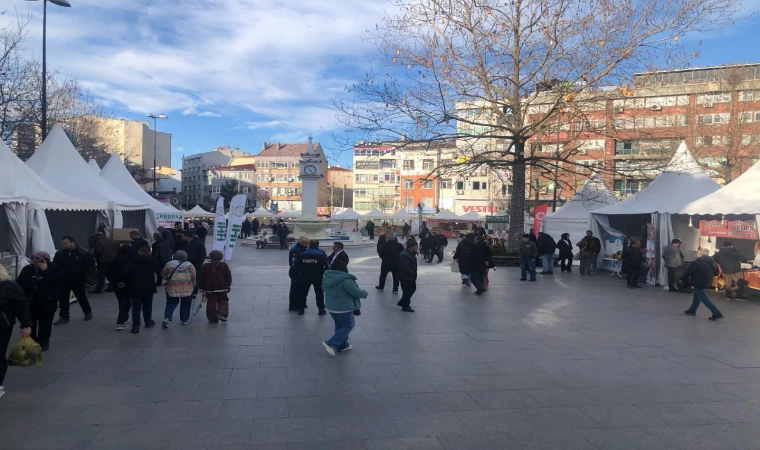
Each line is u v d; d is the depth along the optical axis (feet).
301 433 14.35
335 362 21.63
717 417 15.99
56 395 17.21
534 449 13.56
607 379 19.80
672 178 55.62
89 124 113.60
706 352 24.18
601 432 14.73
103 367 20.49
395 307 35.68
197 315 31.78
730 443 14.10
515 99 62.64
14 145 88.28
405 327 29.09
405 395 17.63
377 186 249.14
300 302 32.24
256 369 20.43
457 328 28.99
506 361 22.22
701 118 103.71
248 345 24.34
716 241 51.44
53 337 25.59
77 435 14.03
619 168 64.08
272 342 24.97
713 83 111.24
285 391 17.84
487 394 17.89
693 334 28.12
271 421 15.16
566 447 13.70
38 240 36.24
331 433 14.38
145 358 21.89
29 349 16.98
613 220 64.69
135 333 26.55
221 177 300.40
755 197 42.01
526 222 114.11
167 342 24.77
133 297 26.55
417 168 232.32
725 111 110.22
